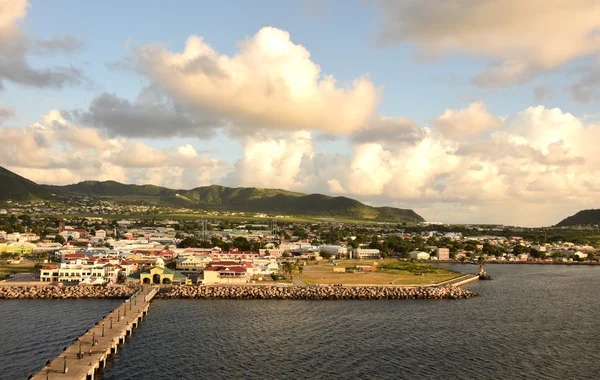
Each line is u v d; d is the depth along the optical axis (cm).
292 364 14000
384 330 18025
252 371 13375
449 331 18088
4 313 19562
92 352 13712
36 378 11706
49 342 15550
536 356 15225
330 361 14325
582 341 17025
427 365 14162
